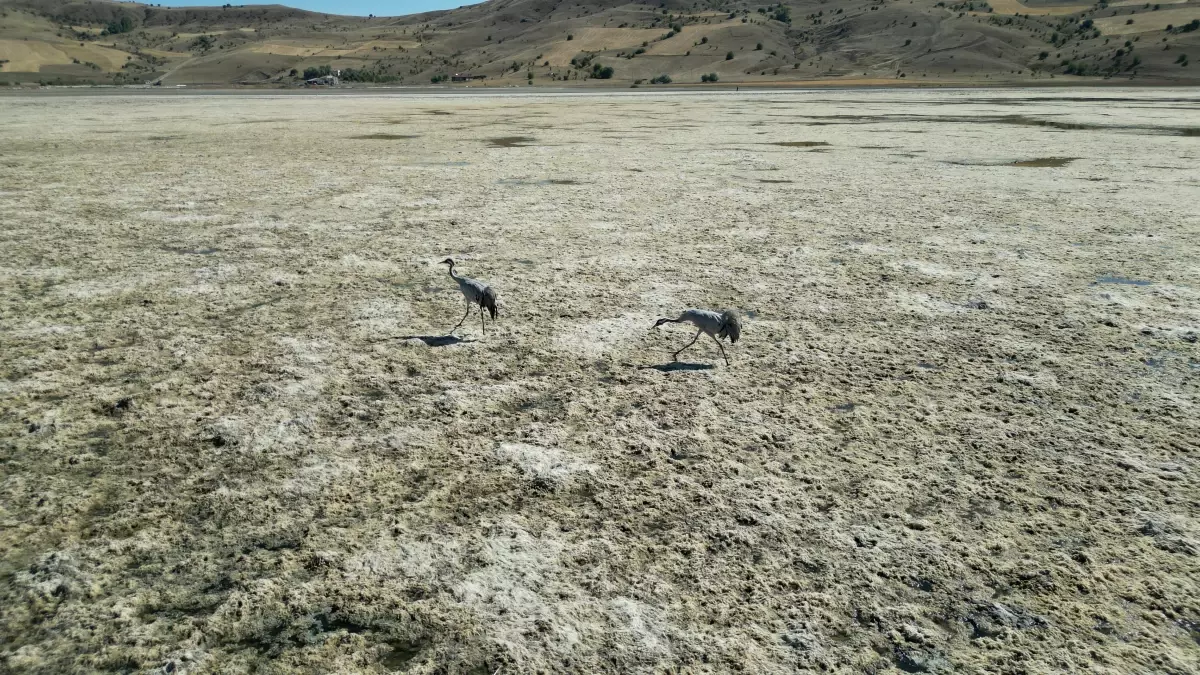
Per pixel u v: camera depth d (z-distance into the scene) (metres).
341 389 7.83
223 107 59.47
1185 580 4.95
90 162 24.62
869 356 8.84
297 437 6.80
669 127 40.06
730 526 5.57
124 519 5.55
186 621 4.59
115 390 7.70
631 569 5.09
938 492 6.00
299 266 12.39
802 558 5.20
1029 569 5.09
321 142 31.66
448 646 4.41
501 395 7.77
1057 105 58.72
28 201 17.58
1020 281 11.67
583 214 16.72
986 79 138.75
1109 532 5.47
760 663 4.27
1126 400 7.63
